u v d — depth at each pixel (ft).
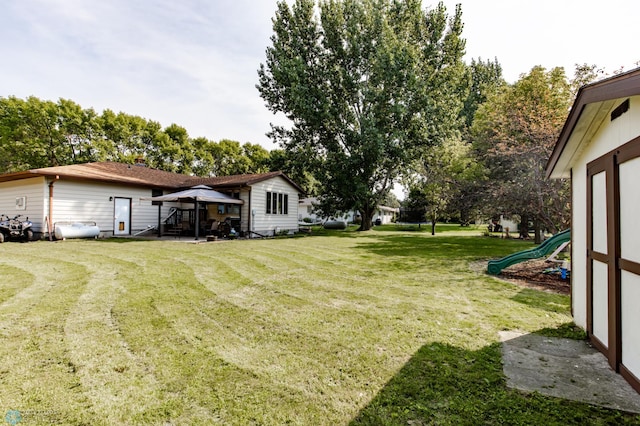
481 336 11.83
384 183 74.90
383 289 18.83
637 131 8.48
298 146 73.51
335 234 64.03
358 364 9.55
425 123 62.49
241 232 54.08
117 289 17.26
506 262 23.68
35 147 88.63
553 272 23.58
